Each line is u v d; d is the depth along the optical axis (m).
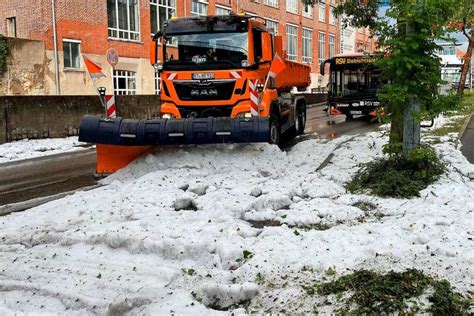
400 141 8.22
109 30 28.94
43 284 4.66
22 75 24.42
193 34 11.18
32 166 12.34
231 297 4.34
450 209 6.29
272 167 9.49
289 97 15.01
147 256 5.30
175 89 11.23
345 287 4.09
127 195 7.68
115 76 29.41
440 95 7.80
